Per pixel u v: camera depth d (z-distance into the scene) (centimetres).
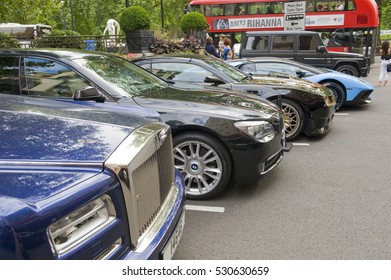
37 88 421
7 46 1270
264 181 464
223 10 1828
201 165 401
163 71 634
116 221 181
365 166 517
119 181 185
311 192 429
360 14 1634
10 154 187
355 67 1294
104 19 3900
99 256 172
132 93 421
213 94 458
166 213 235
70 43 1320
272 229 345
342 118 838
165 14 3547
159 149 236
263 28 1783
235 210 385
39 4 1970
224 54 1419
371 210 381
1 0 1113
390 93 1184
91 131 223
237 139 382
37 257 145
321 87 663
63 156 189
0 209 142
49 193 159
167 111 397
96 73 420
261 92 612
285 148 483
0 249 137
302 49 1323
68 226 160
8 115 244
